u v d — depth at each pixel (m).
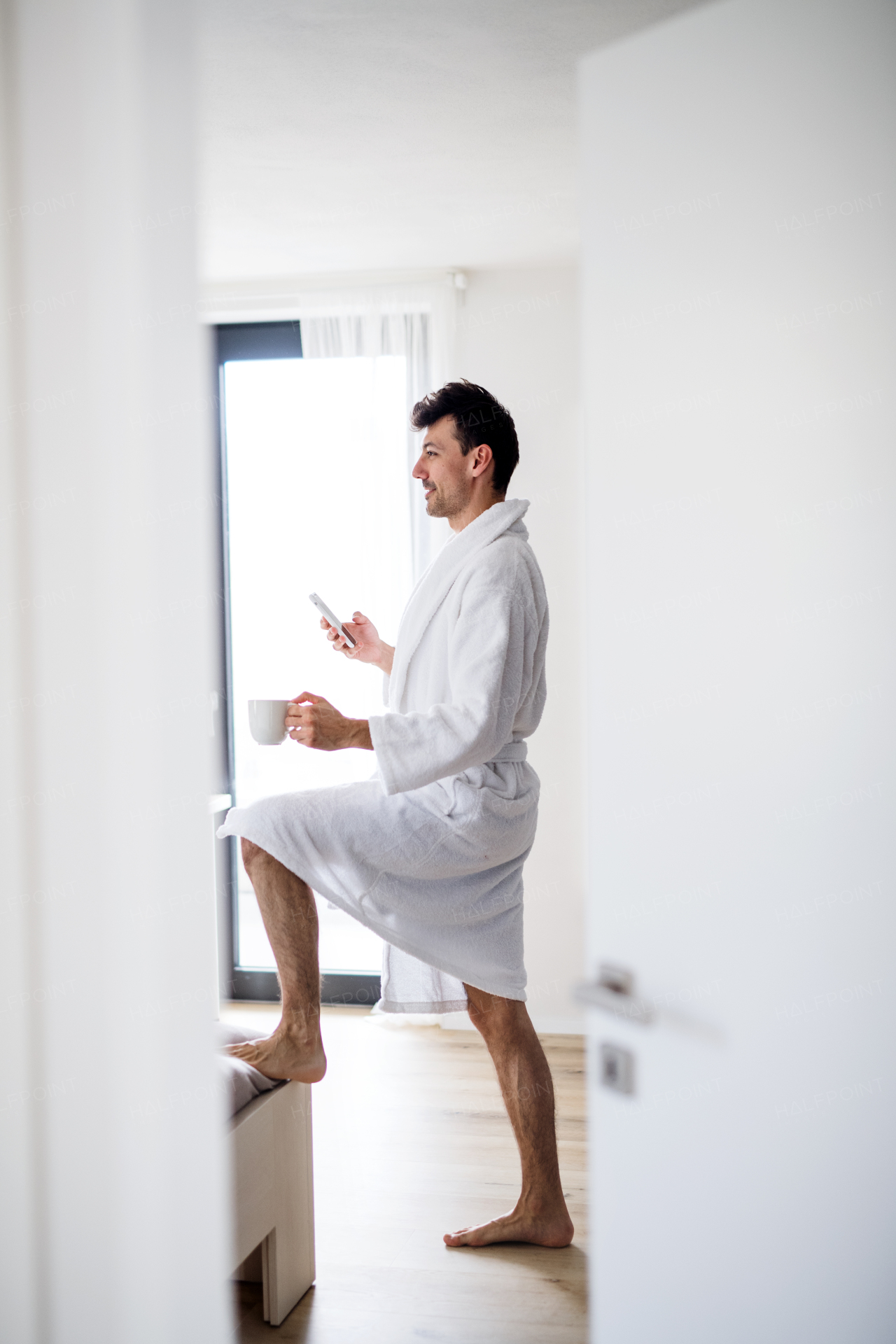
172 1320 1.00
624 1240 0.99
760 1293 0.92
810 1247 0.89
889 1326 0.85
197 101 1.01
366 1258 2.03
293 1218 1.86
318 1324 1.81
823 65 0.85
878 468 0.83
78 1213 0.99
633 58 0.94
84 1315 1.00
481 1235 2.07
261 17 1.94
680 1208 0.96
